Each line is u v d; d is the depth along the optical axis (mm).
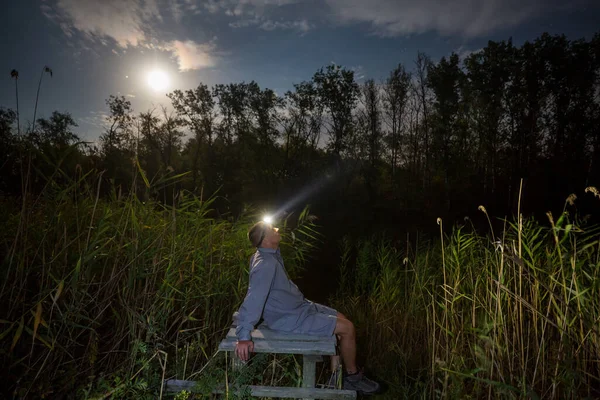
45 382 2592
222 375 2895
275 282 2996
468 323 3369
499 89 33250
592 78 31016
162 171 3512
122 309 3186
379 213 30250
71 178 3076
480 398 2969
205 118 40469
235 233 4863
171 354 3400
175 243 3615
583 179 28859
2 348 2564
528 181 30078
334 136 35250
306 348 2727
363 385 3162
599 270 2984
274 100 37281
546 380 2834
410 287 5043
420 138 35938
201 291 3734
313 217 5438
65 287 2977
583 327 2809
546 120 32844
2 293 2689
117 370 2906
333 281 8102
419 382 3391
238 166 38844
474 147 35219
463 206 31469
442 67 33438
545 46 32094
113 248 3498
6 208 4160
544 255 3576
